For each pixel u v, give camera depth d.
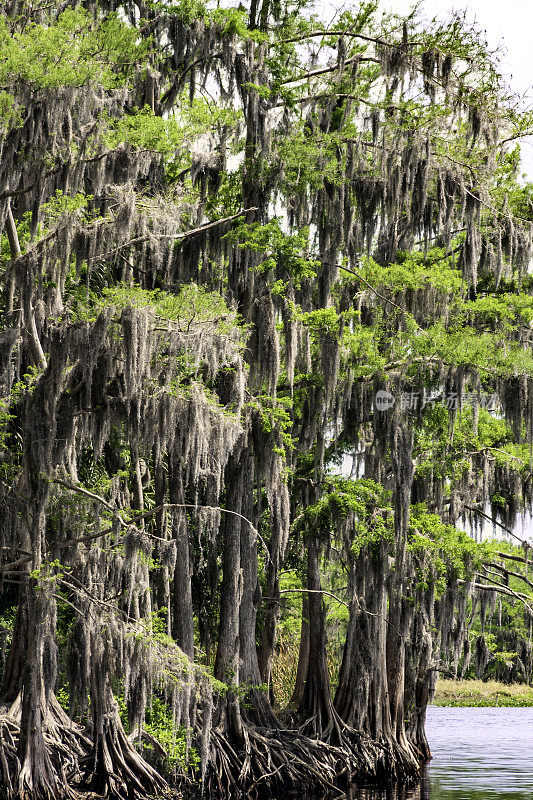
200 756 33.22
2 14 28.66
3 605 37.25
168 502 38.34
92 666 28.81
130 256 35.25
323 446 40.97
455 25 38.56
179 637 35.56
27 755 27.70
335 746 41.22
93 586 32.84
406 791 39.19
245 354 35.47
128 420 27.28
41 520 27.86
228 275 36.53
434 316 40.38
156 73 36.94
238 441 35.03
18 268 27.47
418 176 38.78
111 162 30.23
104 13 38.59
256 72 37.84
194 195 35.88
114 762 30.28
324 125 40.34
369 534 39.12
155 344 27.20
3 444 30.98
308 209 39.09
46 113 25.98
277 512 35.38
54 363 26.98
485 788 39.84
